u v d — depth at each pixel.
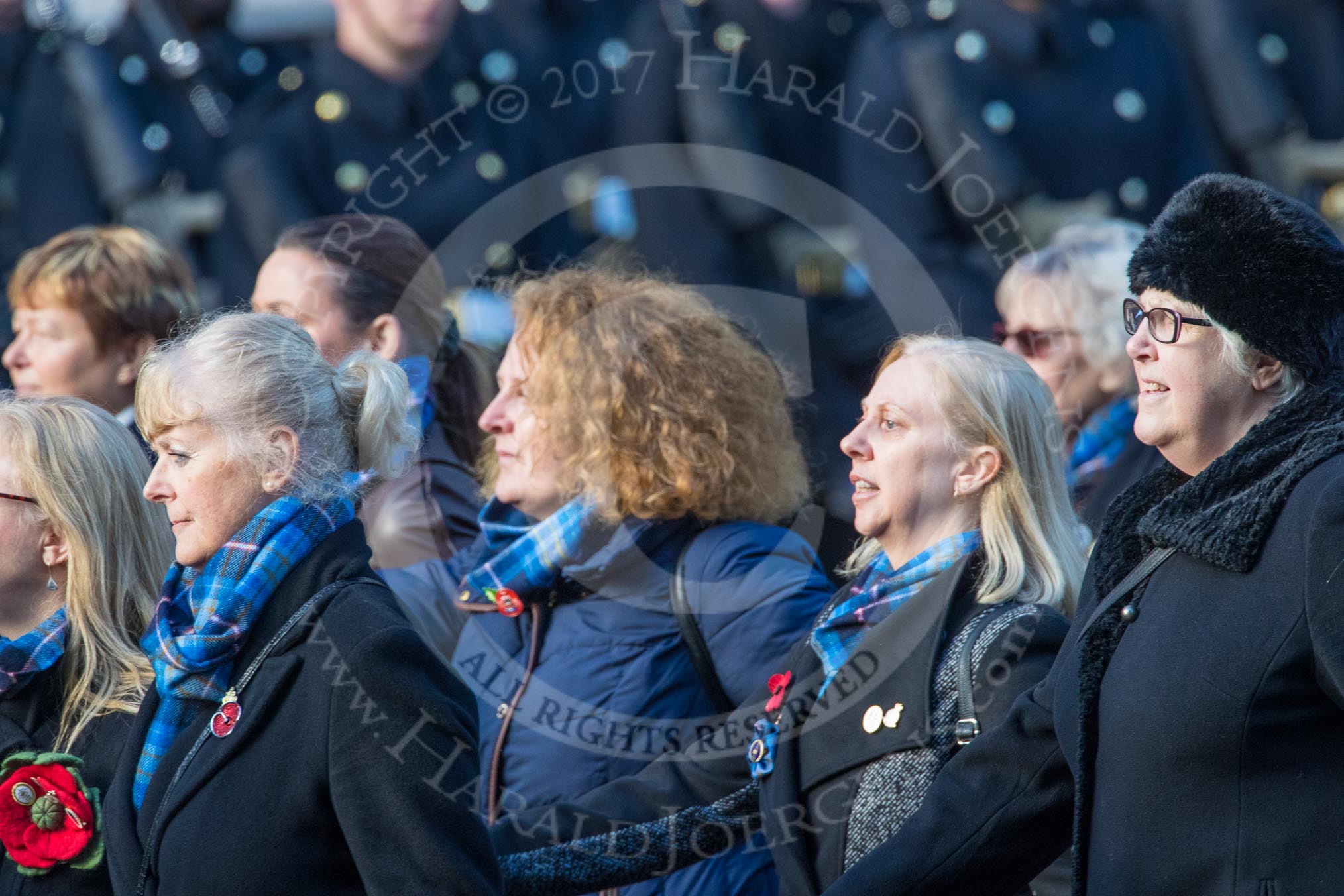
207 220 20.03
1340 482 7.68
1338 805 7.65
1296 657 7.67
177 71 20.23
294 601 9.32
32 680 10.34
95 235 14.91
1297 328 8.05
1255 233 8.11
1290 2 21.30
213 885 8.72
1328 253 8.12
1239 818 7.75
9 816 9.73
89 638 10.33
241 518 9.51
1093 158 18.14
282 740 8.93
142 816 9.18
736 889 10.82
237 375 9.46
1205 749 7.83
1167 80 18.78
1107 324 13.93
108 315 14.58
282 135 17.30
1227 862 7.75
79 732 10.14
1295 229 8.11
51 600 10.69
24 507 10.43
